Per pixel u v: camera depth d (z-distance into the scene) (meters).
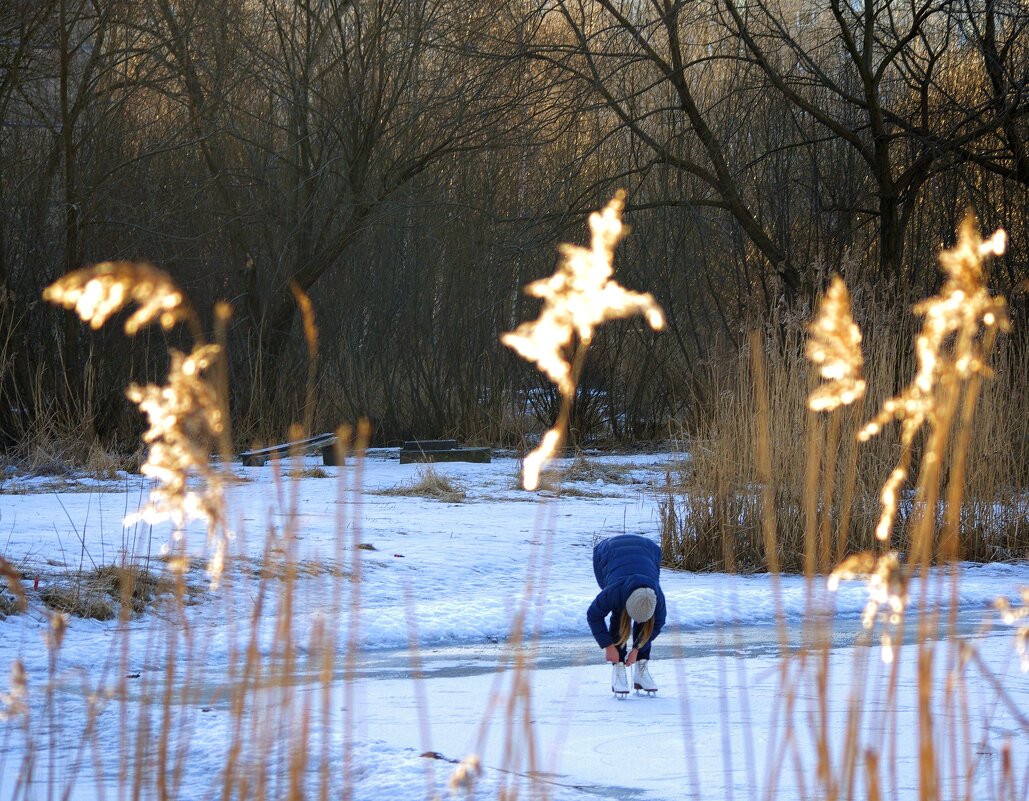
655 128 36.38
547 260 35.91
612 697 7.43
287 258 33.75
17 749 5.46
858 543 13.83
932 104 29.89
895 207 26.92
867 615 2.19
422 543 15.05
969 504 14.93
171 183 32.56
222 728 5.64
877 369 14.61
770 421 14.70
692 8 29.16
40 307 28.17
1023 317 20.80
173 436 1.98
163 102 34.44
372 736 5.96
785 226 31.72
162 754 2.80
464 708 6.96
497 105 29.41
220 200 33.41
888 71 30.72
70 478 23.06
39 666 8.05
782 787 5.04
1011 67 25.80
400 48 32.66
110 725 5.94
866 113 30.50
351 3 31.66
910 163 29.89
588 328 1.74
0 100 28.67
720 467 14.70
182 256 32.19
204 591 10.38
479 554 14.49
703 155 33.97
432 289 36.72
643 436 36.50
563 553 15.14
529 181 36.97
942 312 2.05
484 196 36.25
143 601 9.92
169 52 29.94
